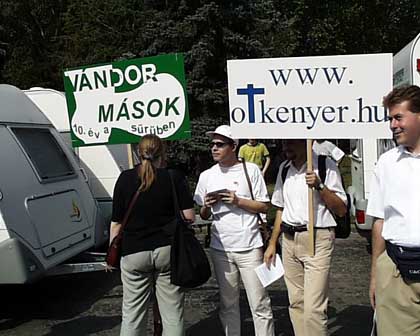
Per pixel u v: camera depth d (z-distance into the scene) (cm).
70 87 504
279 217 450
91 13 2427
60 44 2959
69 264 633
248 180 447
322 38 3112
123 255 409
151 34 1695
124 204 409
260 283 443
